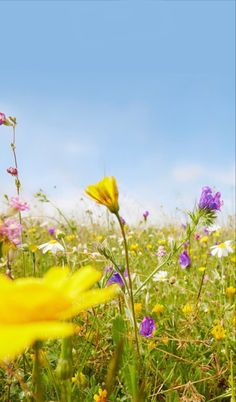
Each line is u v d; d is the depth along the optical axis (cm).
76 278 14
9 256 49
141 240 137
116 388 49
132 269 91
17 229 34
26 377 47
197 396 46
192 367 53
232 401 42
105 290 13
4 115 61
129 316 45
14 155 60
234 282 91
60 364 19
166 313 71
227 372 54
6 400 44
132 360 45
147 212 141
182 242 47
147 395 44
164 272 82
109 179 31
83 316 58
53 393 44
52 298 12
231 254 113
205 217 48
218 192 49
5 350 10
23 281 14
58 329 10
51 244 75
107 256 43
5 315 11
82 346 56
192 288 86
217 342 57
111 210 32
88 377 50
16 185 58
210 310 72
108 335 59
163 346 58
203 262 106
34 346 15
